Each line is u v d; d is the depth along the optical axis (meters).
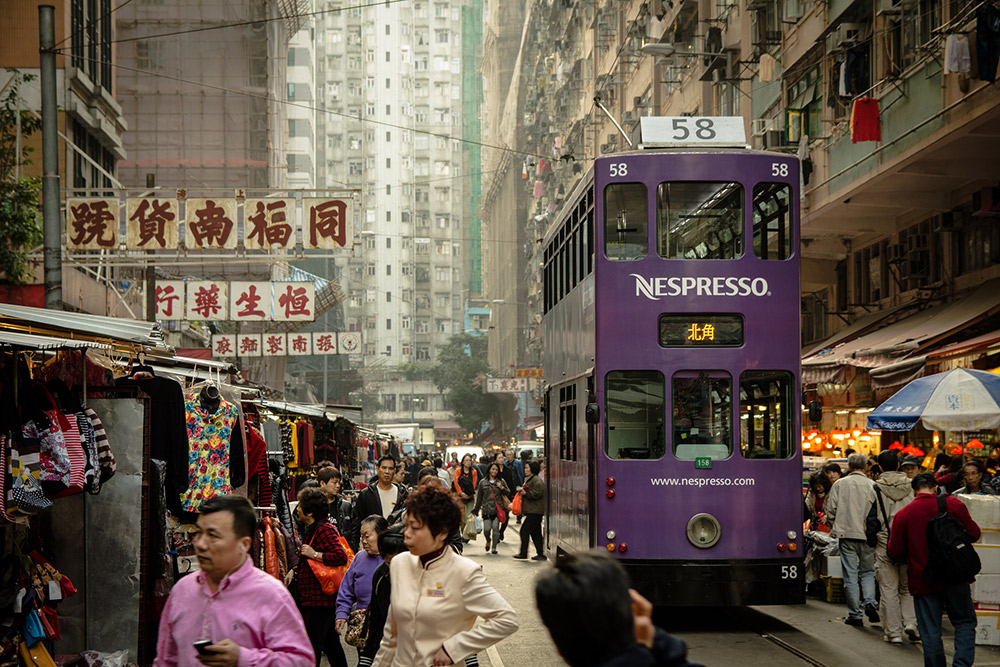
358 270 116.75
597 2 44.94
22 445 6.05
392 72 121.31
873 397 19.83
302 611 7.33
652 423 10.54
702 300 10.57
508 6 92.75
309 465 17.41
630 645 2.50
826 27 19.11
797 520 10.42
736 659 9.08
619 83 41.09
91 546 6.99
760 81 24.39
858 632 10.53
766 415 10.59
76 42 25.00
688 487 10.41
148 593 7.05
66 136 23.84
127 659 6.89
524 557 18.17
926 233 19.50
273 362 35.47
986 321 15.20
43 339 5.89
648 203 10.69
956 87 14.59
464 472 20.45
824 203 19.53
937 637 7.93
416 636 4.59
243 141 41.25
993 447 15.77
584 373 11.37
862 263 22.66
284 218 18.61
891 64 16.55
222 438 7.88
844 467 15.54
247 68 41.66
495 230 96.56
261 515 8.33
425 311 117.69
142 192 18.58
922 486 8.09
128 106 40.91
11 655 6.21
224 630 3.78
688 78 30.62
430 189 120.31
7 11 23.14
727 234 10.69
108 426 7.07
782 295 10.65
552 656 9.59
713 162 10.71
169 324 29.22
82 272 22.08
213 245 18.48
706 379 10.55
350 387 72.38
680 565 10.30
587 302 11.25
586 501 11.03
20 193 16.62
